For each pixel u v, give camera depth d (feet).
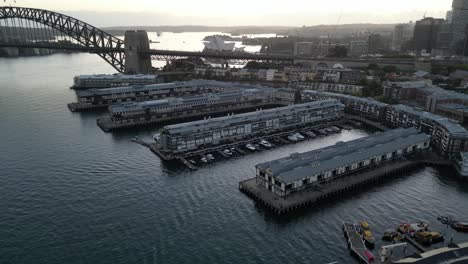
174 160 482.69
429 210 358.84
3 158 477.77
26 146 528.22
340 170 410.52
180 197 378.94
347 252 292.61
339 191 388.98
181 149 503.20
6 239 303.07
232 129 548.72
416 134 518.78
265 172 387.34
